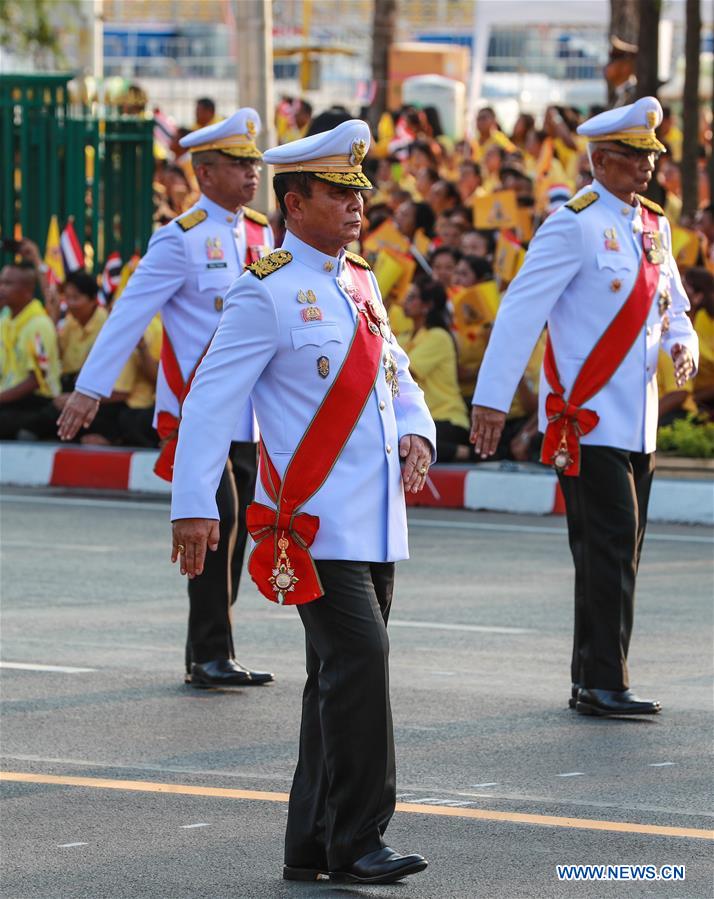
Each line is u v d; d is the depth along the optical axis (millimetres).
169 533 30750
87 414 20172
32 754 16953
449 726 18000
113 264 41406
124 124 43344
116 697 19281
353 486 13016
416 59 77312
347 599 12883
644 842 14281
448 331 35719
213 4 84625
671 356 19391
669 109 52969
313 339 12984
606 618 18438
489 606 24391
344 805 12891
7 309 39500
